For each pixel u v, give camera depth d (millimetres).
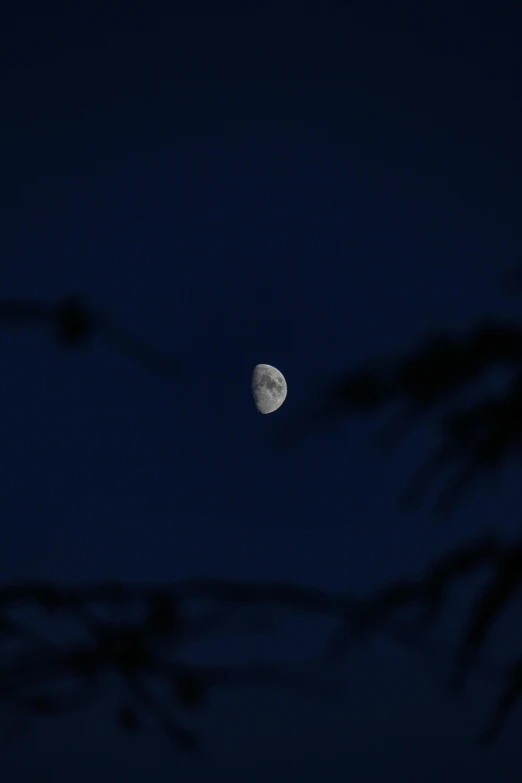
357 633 856
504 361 818
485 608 801
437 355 826
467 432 801
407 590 832
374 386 823
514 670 815
